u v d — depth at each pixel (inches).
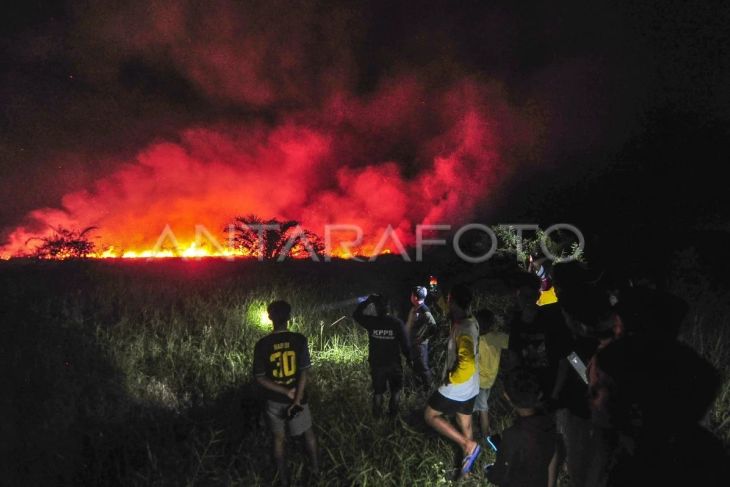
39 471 218.1
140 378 306.7
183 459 230.7
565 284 166.1
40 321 339.9
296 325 426.6
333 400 285.3
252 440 251.0
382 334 268.4
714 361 292.2
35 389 259.9
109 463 229.3
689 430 120.0
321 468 224.8
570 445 170.4
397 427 253.6
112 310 409.1
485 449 226.4
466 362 206.1
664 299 126.0
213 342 375.6
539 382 165.5
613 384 125.0
